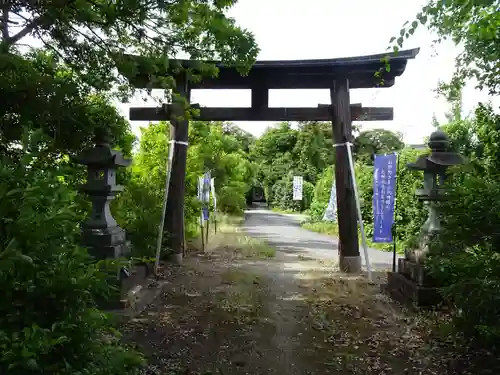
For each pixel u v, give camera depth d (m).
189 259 10.12
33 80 3.59
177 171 9.32
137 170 11.11
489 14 3.28
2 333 1.68
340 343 4.80
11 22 3.99
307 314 5.84
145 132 11.50
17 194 1.93
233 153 20.19
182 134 9.28
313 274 8.49
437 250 4.44
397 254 11.44
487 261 3.50
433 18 3.37
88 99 5.24
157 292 6.93
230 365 4.22
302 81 8.95
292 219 25.23
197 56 4.83
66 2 3.87
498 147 4.23
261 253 11.12
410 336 4.92
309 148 28.84
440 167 5.96
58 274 1.96
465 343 4.26
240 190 20.73
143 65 4.98
